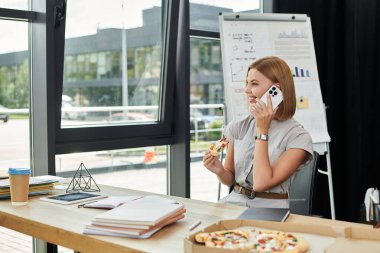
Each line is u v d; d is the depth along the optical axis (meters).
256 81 2.28
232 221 1.54
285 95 2.25
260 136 2.16
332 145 4.30
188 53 3.43
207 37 3.66
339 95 4.29
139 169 3.42
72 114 3.02
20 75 2.80
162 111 3.46
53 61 2.74
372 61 4.46
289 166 2.15
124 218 1.54
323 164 4.25
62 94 2.96
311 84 3.74
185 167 3.47
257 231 1.48
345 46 4.21
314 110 3.72
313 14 4.12
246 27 3.59
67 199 2.08
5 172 2.56
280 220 1.70
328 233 1.44
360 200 4.39
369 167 4.52
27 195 2.02
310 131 3.68
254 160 2.16
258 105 2.19
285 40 3.70
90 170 3.14
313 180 2.51
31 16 2.71
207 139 3.89
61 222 1.71
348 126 4.24
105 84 3.19
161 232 1.58
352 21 4.19
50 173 2.76
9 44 2.74
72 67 2.99
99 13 3.10
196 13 3.68
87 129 3.02
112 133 3.15
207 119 3.89
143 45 3.37
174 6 3.36
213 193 3.91
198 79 3.84
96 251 1.50
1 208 1.94
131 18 3.28
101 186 2.46
